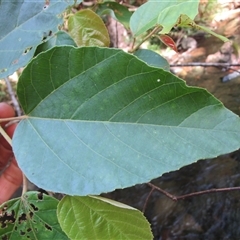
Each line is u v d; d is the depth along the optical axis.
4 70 0.28
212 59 1.58
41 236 0.28
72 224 0.26
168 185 1.18
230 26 1.72
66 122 0.25
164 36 0.37
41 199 0.28
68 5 0.30
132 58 0.23
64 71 0.24
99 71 0.24
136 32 0.38
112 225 0.27
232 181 1.10
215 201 1.08
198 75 1.52
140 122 0.24
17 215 0.28
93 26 0.42
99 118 0.24
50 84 0.25
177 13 0.31
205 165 1.19
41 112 0.25
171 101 0.23
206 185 1.12
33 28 0.30
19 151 0.25
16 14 0.30
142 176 0.22
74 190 0.23
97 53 0.24
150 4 0.37
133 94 0.24
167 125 0.23
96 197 0.26
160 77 0.23
